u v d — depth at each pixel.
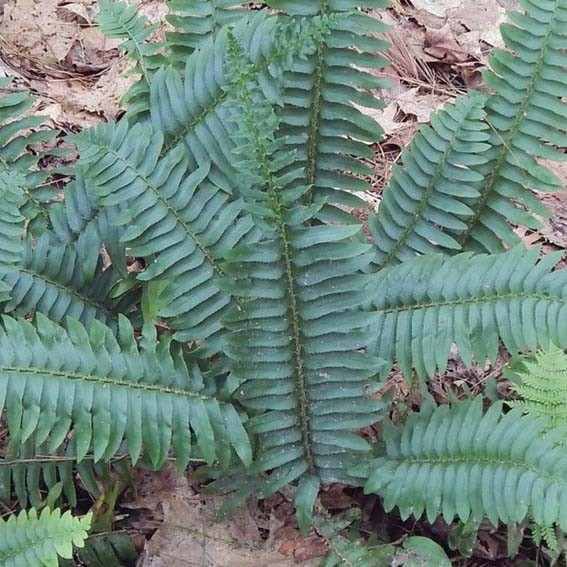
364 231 1.33
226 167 1.07
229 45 0.85
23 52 1.52
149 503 1.08
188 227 0.99
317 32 0.98
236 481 1.04
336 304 0.95
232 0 1.17
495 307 1.01
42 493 1.09
